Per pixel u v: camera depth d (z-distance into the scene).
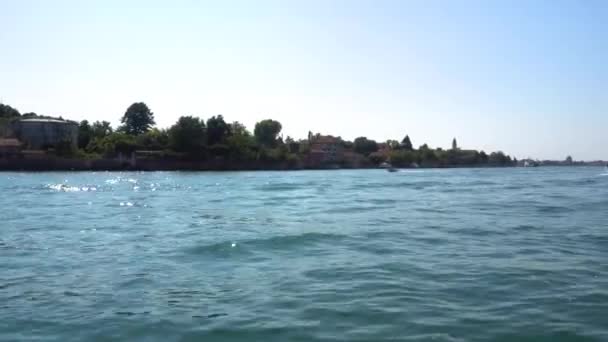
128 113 199.88
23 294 11.14
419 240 17.42
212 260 14.48
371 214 26.09
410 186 56.78
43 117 173.25
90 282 12.15
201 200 38.12
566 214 25.09
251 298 10.58
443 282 11.63
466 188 51.47
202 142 147.88
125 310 9.89
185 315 9.54
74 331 8.77
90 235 20.02
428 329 8.62
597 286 11.09
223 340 8.30
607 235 18.14
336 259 14.33
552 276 12.03
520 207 29.14
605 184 58.34
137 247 16.98
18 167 125.50
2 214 28.70
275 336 8.44
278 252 15.48
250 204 33.69
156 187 58.88
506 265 13.30
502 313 9.38
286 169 170.50
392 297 10.48
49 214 28.59
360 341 8.16
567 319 9.00
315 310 9.71
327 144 198.88
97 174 111.50
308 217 24.98
